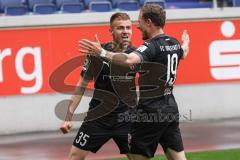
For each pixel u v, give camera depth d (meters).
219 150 32.12
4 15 44.22
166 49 19.44
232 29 42.91
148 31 19.62
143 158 20.28
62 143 35.41
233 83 43.12
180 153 20.19
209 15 42.34
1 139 37.56
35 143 35.69
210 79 42.75
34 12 44.62
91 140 21.25
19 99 39.59
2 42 39.12
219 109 43.03
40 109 39.91
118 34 20.83
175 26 41.84
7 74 39.34
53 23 39.81
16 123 39.66
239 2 47.59
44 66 39.78
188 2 49.84
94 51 18.81
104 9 45.44
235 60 43.03
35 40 39.62
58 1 46.72
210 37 42.53
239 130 38.12
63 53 39.94
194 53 42.38
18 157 31.61
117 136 21.34
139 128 19.92
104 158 30.69
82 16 40.25
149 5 19.55
